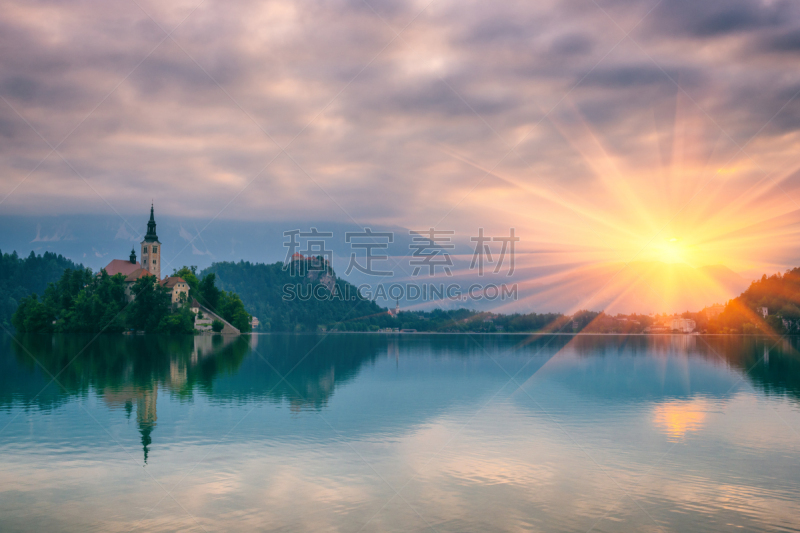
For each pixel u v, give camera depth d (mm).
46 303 168125
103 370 60562
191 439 28328
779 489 21328
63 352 86688
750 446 27688
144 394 43250
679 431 31062
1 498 19922
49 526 17641
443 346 133250
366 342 158750
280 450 26406
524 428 31688
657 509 19328
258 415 34875
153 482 21641
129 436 28938
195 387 47656
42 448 26453
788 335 190125
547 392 46312
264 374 59344
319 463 24328
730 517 18703
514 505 19625
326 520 18172
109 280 176750
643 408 38438
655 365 72562
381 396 43531
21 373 57062
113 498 19969
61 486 21172
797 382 53156
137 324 162625
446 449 26844
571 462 24766
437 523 18000
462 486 21500
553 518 18516
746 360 81875
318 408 37625
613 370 66062
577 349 114938
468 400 41719
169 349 98000
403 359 85625
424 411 36844
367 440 28547
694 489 21406
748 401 41562
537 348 119812
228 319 192250
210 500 19812
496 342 159625
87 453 25625
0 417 33656
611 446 27625
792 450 26922
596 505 19625
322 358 86188
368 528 17562
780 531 17594
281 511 18859
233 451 26141
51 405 37875
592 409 38000
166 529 17438
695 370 65500
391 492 20750
